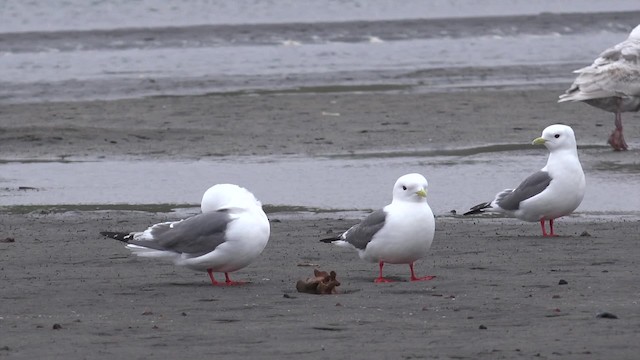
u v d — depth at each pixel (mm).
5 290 11367
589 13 50656
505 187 18766
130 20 51469
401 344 8836
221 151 22844
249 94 31297
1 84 33500
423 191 11586
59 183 19719
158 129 25312
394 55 40094
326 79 34312
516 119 26641
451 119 26672
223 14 53844
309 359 8422
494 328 9359
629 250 13273
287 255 13414
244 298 10875
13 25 49562
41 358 8539
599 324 9406
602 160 21406
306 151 22734
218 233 11516
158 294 11141
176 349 8805
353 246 12031
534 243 13922
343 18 52938
